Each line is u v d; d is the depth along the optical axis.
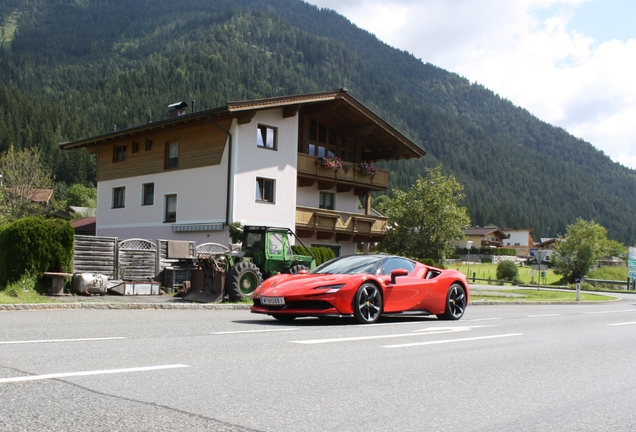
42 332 7.70
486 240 130.50
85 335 7.53
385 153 37.34
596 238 59.97
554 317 14.09
